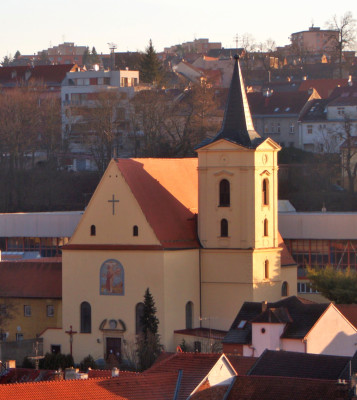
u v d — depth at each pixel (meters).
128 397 165.88
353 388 167.62
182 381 171.12
